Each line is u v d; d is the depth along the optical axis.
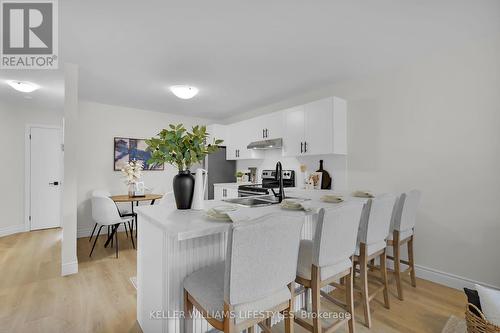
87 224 4.25
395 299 2.23
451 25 2.04
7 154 4.38
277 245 1.10
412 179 2.72
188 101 4.22
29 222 4.62
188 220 1.41
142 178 4.78
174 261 1.43
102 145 4.38
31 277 2.67
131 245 3.79
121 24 1.95
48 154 4.83
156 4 1.72
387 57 2.60
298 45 2.33
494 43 2.22
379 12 1.85
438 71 2.53
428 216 2.61
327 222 1.37
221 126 5.11
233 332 1.04
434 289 2.41
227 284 1.03
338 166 3.42
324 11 1.83
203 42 2.25
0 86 3.45
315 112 3.33
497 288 2.20
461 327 1.84
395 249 2.22
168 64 2.71
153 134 4.93
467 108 2.36
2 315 1.99
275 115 3.97
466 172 2.37
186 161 1.73
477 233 2.31
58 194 4.94
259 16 1.88
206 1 1.70
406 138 2.76
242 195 3.92
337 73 3.00
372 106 3.05
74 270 2.75
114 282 2.56
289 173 4.04
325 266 1.45
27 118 4.60
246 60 2.62
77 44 2.26
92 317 1.97
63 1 1.67
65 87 2.64
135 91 3.64
